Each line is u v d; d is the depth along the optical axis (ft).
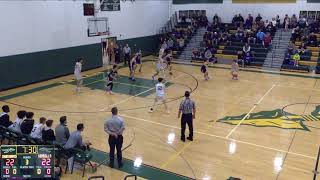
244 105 48.60
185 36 94.63
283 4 88.53
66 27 68.18
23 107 47.03
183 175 28.25
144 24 92.27
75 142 27.53
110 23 79.82
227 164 30.32
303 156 32.07
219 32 91.09
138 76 68.13
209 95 53.98
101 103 49.29
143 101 50.44
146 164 30.22
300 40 82.64
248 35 86.48
